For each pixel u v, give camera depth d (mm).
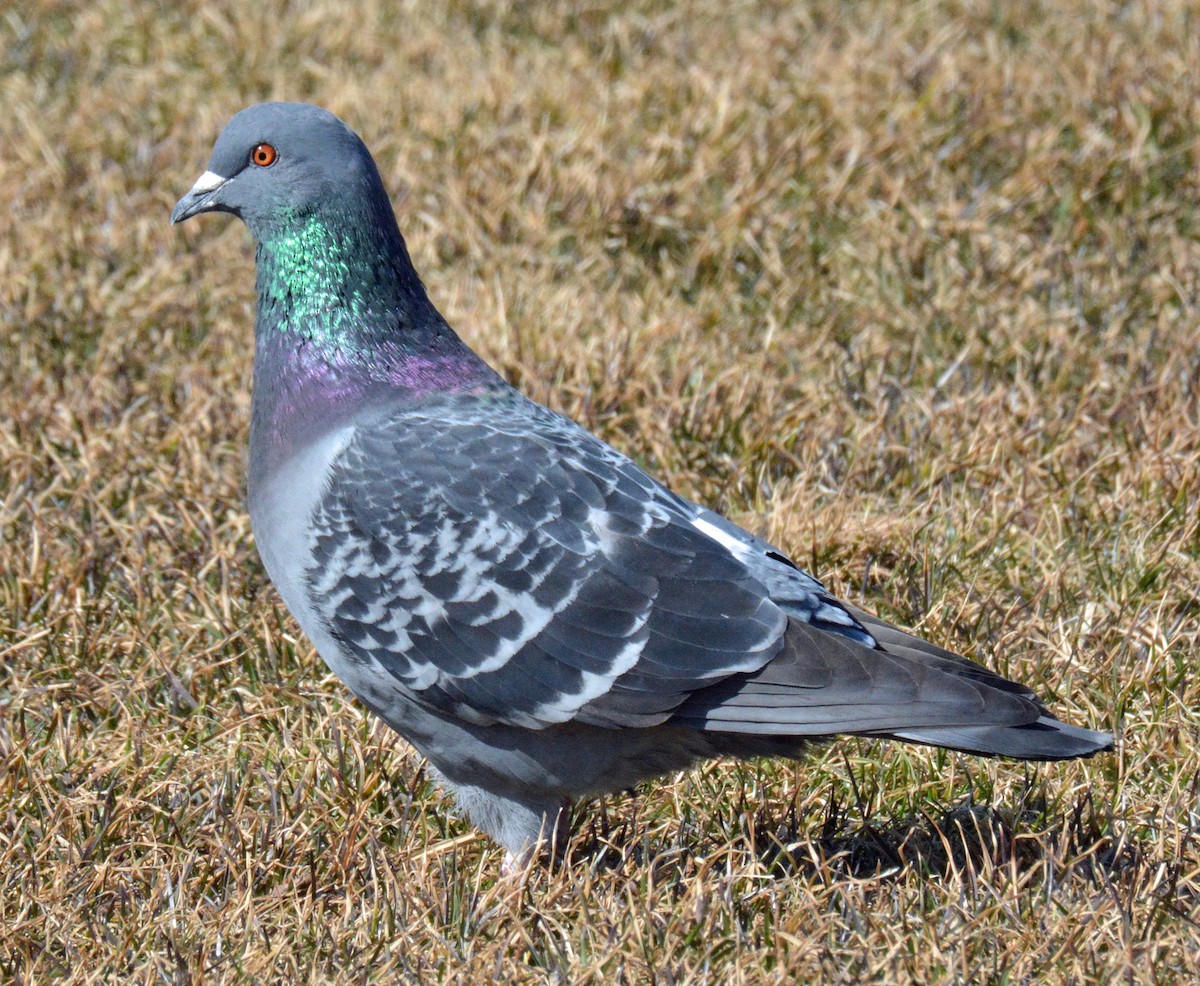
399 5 20062
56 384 13406
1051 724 7480
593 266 15102
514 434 8234
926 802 9008
